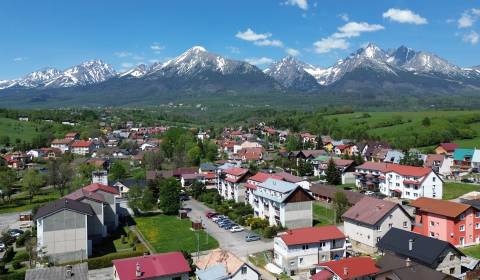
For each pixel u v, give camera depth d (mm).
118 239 104625
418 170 139625
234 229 109125
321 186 139500
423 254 73812
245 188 136625
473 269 75000
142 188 148875
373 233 91750
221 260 74375
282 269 82875
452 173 169875
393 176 144625
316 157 195625
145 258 70500
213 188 163250
